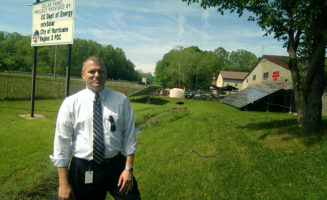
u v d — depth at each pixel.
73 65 81.62
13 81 21.75
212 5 6.91
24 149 5.93
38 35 9.40
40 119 10.64
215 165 4.83
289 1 5.71
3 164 4.86
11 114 11.56
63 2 8.30
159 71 74.38
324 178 3.84
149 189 4.05
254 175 4.24
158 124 11.13
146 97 35.03
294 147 5.27
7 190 3.71
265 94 18.36
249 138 6.40
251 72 34.84
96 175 1.85
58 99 23.80
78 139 1.85
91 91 1.91
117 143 1.93
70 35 8.10
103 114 1.88
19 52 72.94
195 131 8.14
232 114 12.41
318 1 5.51
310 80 6.00
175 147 6.51
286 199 3.38
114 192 1.96
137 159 5.79
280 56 29.58
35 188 3.91
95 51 91.75
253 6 6.18
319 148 4.97
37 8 9.39
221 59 101.50
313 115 6.18
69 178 1.91
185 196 3.71
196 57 65.69
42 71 69.31
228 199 3.55
